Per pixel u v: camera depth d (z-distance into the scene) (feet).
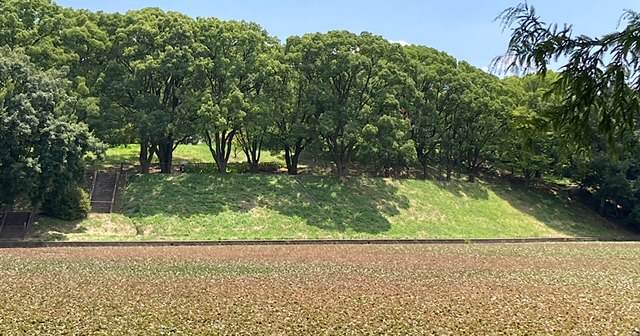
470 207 208.44
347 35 200.95
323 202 185.47
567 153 33.04
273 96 198.59
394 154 205.87
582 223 218.38
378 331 54.75
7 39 172.76
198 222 161.07
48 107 144.36
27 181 134.72
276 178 196.03
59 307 62.85
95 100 169.07
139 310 62.13
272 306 65.00
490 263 111.04
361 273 92.89
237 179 190.60
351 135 190.19
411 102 214.69
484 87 237.04
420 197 205.46
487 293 75.61
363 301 68.74
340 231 168.96
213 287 77.00
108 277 84.23
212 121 177.58
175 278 84.33
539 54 29.22
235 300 68.18
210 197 176.24
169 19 192.95
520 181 258.57
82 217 154.61
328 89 200.34
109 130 175.42
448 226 188.85
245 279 84.33
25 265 95.66
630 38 26.58
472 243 161.68
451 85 224.33
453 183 224.74
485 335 53.88
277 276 87.92
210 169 215.92
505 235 189.88
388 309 64.44
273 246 139.03
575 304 68.64
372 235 169.68
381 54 203.62
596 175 223.30
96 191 173.27
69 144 143.84
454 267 103.40
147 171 194.59
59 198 148.87
